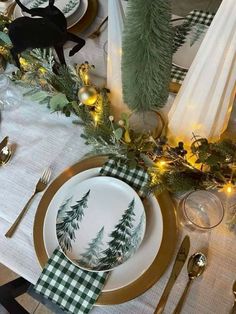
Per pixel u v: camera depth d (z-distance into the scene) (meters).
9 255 0.61
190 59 0.78
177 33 0.81
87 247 0.60
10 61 0.78
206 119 0.60
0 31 0.72
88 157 0.70
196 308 0.56
